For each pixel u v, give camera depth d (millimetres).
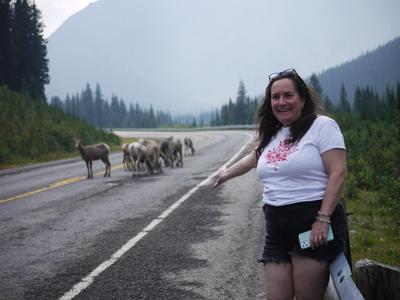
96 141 37375
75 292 5121
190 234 7484
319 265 2900
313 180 2992
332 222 2957
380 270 3580
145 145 16750
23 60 64188
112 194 12141
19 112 31141
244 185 12750
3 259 6512
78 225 8477
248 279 5340
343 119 33719
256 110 3389
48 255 6602
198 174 15961
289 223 3004
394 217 8219
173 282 5332
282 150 3107
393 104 40406
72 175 17531
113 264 6051
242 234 7367
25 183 15484
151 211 9523
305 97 3221
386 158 14883
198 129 84062
